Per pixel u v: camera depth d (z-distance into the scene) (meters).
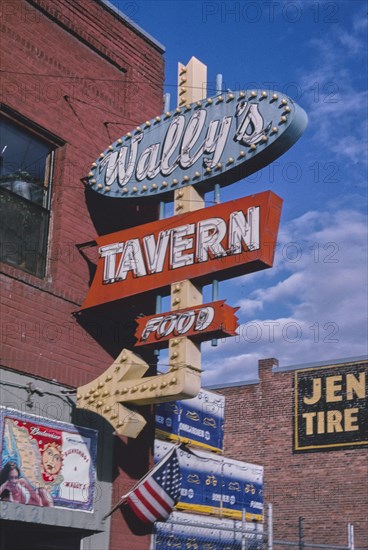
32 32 12.70
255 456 30.78
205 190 11.83
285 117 10.87
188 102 12.34
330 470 28.81
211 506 15.96
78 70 13.40
